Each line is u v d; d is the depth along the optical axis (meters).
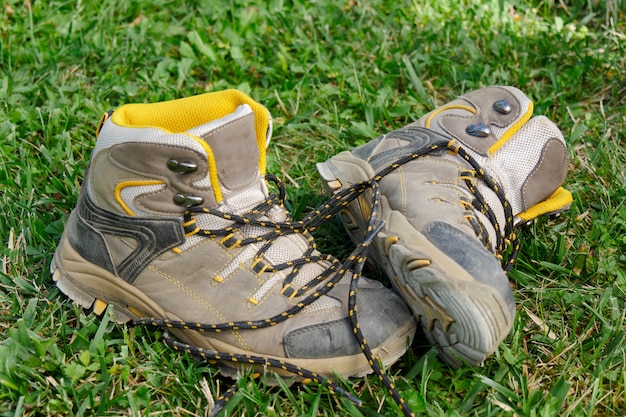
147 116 1.05
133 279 1.05
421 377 1.05
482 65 1.45
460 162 1.11
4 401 1.01
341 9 1.54
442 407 1.04
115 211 1.04
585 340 1.09
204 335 1.04
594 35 1.52
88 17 1.50
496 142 1.12
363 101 1.37
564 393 1.03
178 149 1.00
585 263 1.16
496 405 1.03
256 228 1.05
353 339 1.03
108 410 1.01
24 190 1.21
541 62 1.47
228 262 1.04
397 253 1.03
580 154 1.32
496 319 1.00
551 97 1.40
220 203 1.03
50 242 1.16
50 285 1.12
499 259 1.11
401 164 1.11
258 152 1.05
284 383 1.03
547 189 1.15
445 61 1.44
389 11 1.56
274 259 1.05
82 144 1.28
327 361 1.03
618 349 1.08
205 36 1.48
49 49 1.42
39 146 1.28
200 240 1.04
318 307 1.04
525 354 1.07
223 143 1.01
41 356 1.03
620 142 1.33
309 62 1.46
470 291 0.99
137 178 1.02
